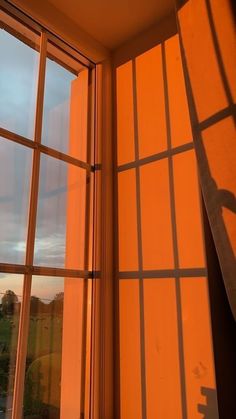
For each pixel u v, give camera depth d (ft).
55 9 3.45
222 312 2.77
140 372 3.05
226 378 2.64
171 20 3.58
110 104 3.92
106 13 3.54
